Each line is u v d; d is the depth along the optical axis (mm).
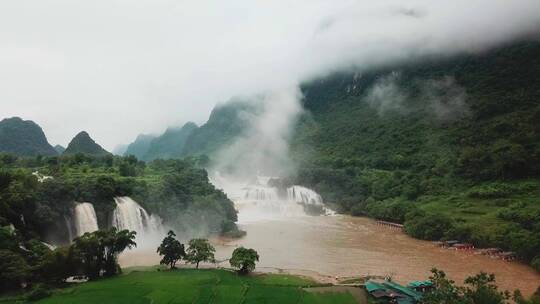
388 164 197250
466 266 88938
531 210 110812
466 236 108438
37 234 89375
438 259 95188
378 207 155750
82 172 139375
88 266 75000
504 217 112625
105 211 109562
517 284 76562
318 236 125312
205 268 85500
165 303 63094
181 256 85812
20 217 86000
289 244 113438
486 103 198500
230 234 125625
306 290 70812
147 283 72500
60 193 99812
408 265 89812
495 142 164625
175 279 75375
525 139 151375
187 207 134000
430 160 180375
